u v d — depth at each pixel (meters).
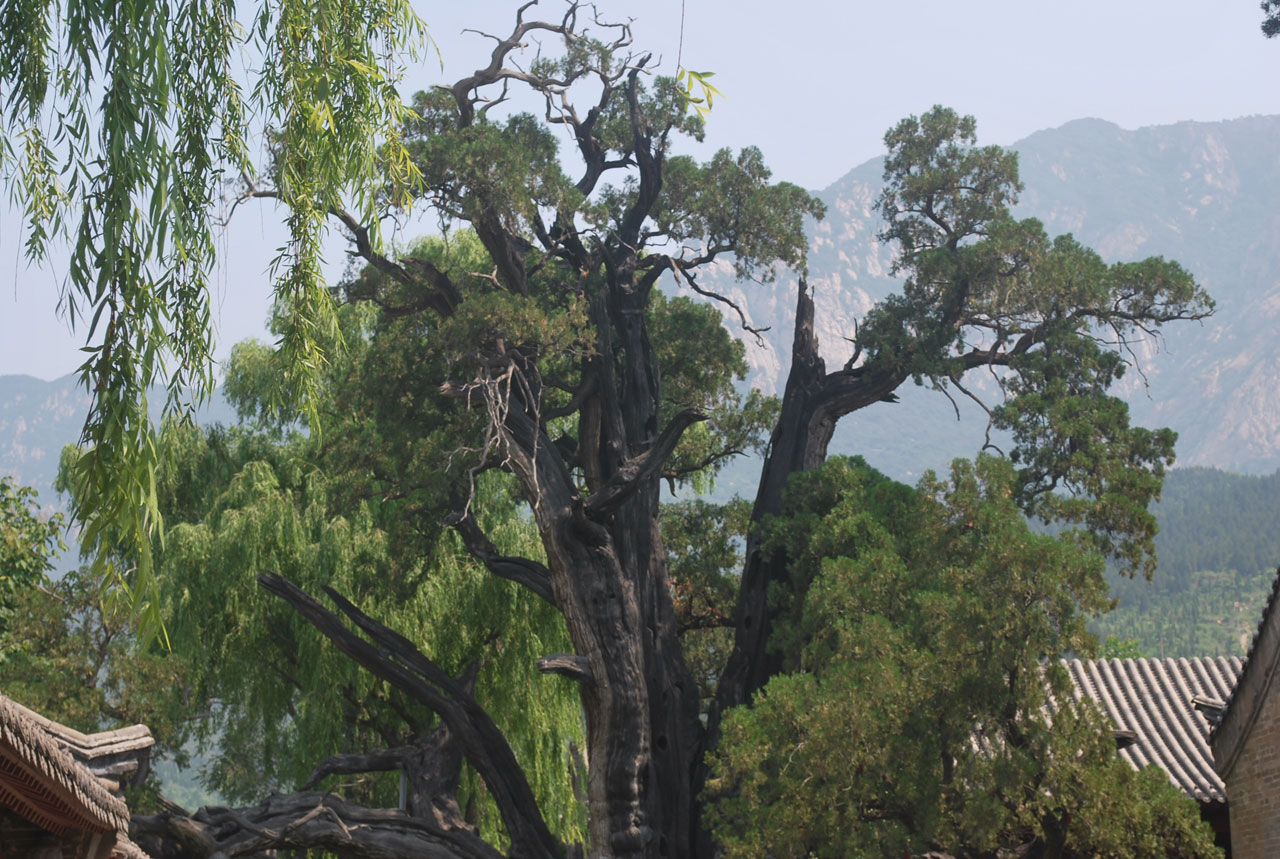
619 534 28.00
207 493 34.44
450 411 29.91
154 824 24.42
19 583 23.56
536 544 32.41
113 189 6.02
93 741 15.52
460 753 28.67
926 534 21.64
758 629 28.28
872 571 21.66
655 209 30.94
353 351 32.38
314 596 31.22
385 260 27.53
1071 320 28.03
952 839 18.59
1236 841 17.83
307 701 30.95
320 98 7.43
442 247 34.66
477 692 31.44
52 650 30.84
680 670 28.02
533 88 30.53
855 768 18.95
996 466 21.17
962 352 29.28
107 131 6.07
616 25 30.77
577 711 31.92
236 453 36.09
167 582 30.52
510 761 27.88
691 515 33.34
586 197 28.34
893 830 18.69
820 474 27.70
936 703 18.81
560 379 30.91
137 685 30.55
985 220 30.56
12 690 28.56
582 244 30.64
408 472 29.98
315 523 32.41
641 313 29.73
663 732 27.08
